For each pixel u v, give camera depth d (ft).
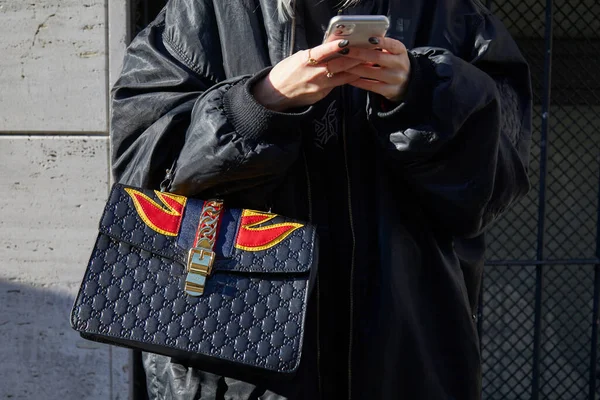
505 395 10.91
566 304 11.07
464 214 4.27
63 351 7.44
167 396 4.59
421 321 4.48
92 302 3.98
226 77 4.53
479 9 5.02
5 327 7.45
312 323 4.38
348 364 4.34
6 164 7.29
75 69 7.14
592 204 10.85
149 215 4.18
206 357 4.10
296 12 4.32
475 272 5.08
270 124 3.91
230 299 4.03
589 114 10.55
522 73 5.03
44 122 7.22
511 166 4.51
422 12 4.70
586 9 10.25
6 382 7.52
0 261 7.39
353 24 3.40
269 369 3.92
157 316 3.98
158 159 4.36
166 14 4.88
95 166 7.22
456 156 4.11
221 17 4.54
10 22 7.13
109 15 7.08
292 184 4.46
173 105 4.47
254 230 4.19
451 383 4.55
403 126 3.98
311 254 4.13
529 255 10.94
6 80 7.20
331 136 4.44
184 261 4.08
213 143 3.95
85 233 7.29
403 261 4.40
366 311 4.32
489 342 10.89
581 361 10.75
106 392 7.43
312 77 3.76
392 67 3.73
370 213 4.44
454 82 3.89
